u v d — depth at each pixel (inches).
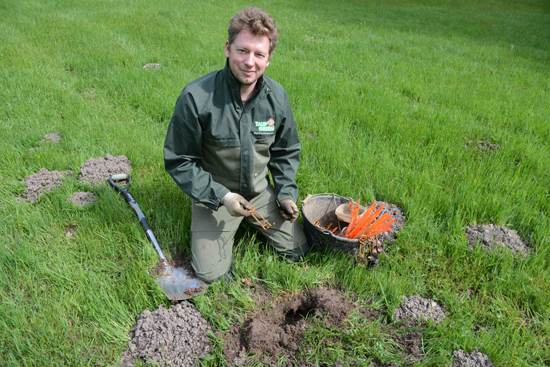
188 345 86.1
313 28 412.2
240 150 99.2
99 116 185.9
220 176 105.1
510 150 168.4
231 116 95.7
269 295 101.7
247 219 111.1
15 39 284.7
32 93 200.7
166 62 261.3
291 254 110.1
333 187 139.0
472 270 108.7
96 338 86.0
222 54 283.3
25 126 168.4
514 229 127.6
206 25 373.7
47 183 132.3
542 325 94.3
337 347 87.0
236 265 106.9
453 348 88.4
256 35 85.7
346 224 117.0
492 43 407.2
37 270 99.5
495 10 705.0
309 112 196.7
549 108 220.4
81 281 96.0
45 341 83.4
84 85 223.6
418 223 123.9
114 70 242.2
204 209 105.3
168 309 92.7
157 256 107.0
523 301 101.3
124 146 157.8
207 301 96.6
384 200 138.7
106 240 110.2
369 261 108.4
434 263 111.9
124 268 103.0
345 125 186.2
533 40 429.1
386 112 195.9
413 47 357.1
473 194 134.7
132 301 94.0
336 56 305.0
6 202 123.3
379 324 93.0
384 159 156.2
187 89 93.8
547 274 108.3
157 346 84.0
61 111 187.6
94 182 135.3
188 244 112.7
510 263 109.8
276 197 109.9
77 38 299.7
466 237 119.9
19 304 90.0
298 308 100.4
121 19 370.3
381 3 710.5
